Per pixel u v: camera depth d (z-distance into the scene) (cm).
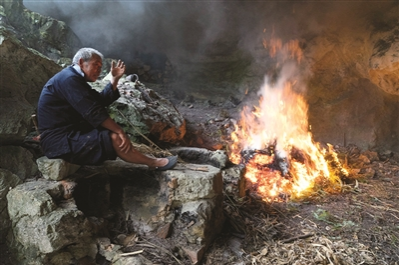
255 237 357
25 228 292
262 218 393
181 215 331
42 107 306
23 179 330
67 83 296
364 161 570
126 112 449
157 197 341
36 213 286
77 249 297
